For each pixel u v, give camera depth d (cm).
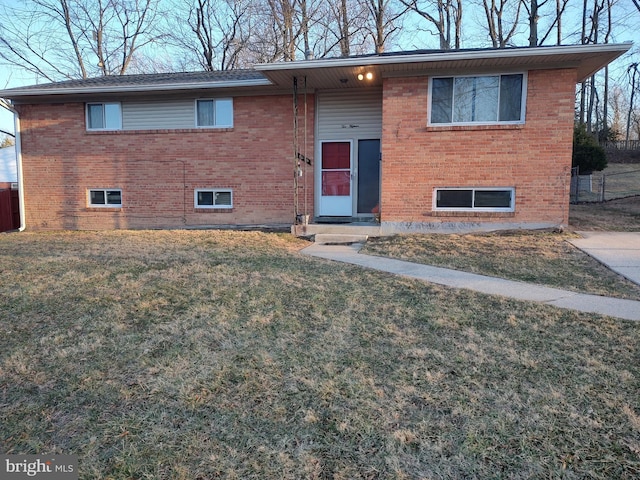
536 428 275
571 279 620
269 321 459
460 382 332
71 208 1256
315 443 265
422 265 718
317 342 407
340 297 539
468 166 979
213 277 625
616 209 1344
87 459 255
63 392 326
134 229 1224
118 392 325
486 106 966
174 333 429
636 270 651
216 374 348
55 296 543
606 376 337
